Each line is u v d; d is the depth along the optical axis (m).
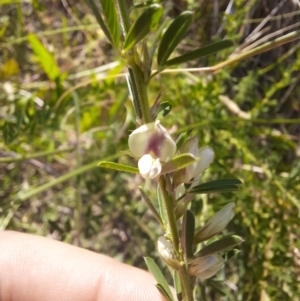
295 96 0.14
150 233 0.12
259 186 0.12
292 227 0.11
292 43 0.14
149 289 0.11
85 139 0.15
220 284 0.10
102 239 0.14
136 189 0.14
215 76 0.13
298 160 0.13
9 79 0.16
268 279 0.11
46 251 0.11
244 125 0.13
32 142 0.14
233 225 0.11
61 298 0.11
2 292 0.11
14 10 0.16
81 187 0.14
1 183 0.15
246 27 0.14
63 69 0.16
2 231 0.12
